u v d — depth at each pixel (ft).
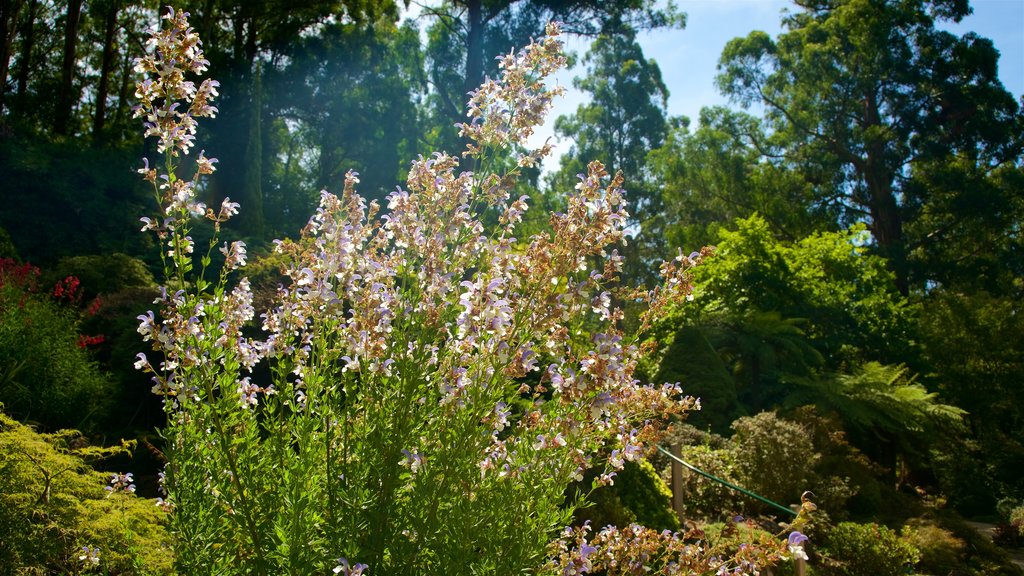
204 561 7.42
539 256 7.93
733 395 45.73
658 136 107.34
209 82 7.64
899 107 98.48
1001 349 76.02
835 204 101.45
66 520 11.28
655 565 10.02
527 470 7.95
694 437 38.73
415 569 7.38
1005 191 97.91
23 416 21.89
